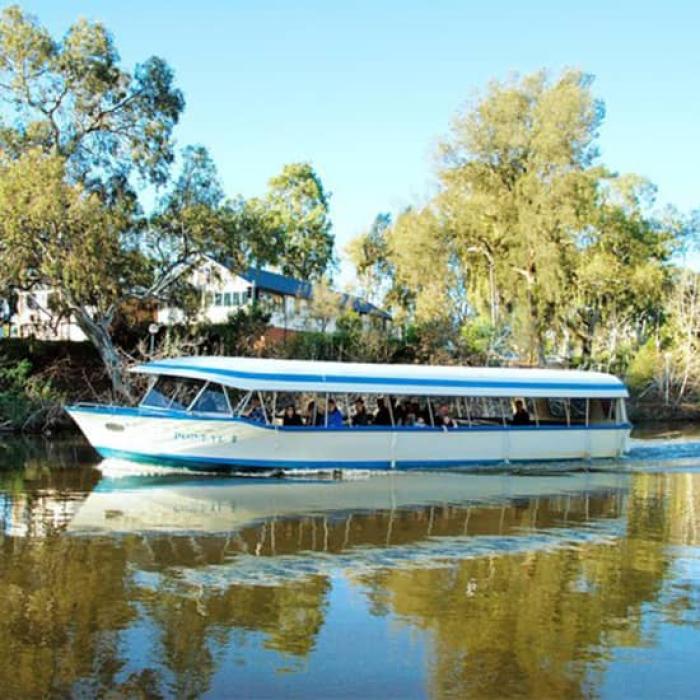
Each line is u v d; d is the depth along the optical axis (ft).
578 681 28.09
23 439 100.94
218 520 52.60
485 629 32.71
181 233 124.57
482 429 80.53
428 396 78.38
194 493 62.54
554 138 152.05
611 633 32.42
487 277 173.58
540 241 154.71
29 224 107.14
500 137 157.69
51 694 26.43
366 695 26.86
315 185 272.92
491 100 159.53
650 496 65.46
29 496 60.13
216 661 29.22
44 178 106.63
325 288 171.94
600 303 180.04
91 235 109.60
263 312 160.66
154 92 127.13
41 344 134.82
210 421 68.69
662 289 190.80
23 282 118.11
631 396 174.19
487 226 165.37
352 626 32.81
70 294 117.50
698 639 31.89
